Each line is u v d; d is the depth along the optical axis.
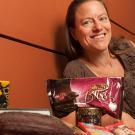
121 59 0.99
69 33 1.00
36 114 0.42
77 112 0.64
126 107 0.90
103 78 0.68
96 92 0.67
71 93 0.67
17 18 0.80
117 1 1.53
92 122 0.62
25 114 0.41
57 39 0.98
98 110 0.63
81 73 0.91
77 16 0.92
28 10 0.84
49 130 0.40
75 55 1.00
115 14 1.48
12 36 0.78
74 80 0.68
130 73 0.97
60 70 0.98
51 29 0.94
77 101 0.67
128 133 0.60
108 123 0.66
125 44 1.04
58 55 0.98
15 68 0.78
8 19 0.77
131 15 1.74
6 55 0.76
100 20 0.91
